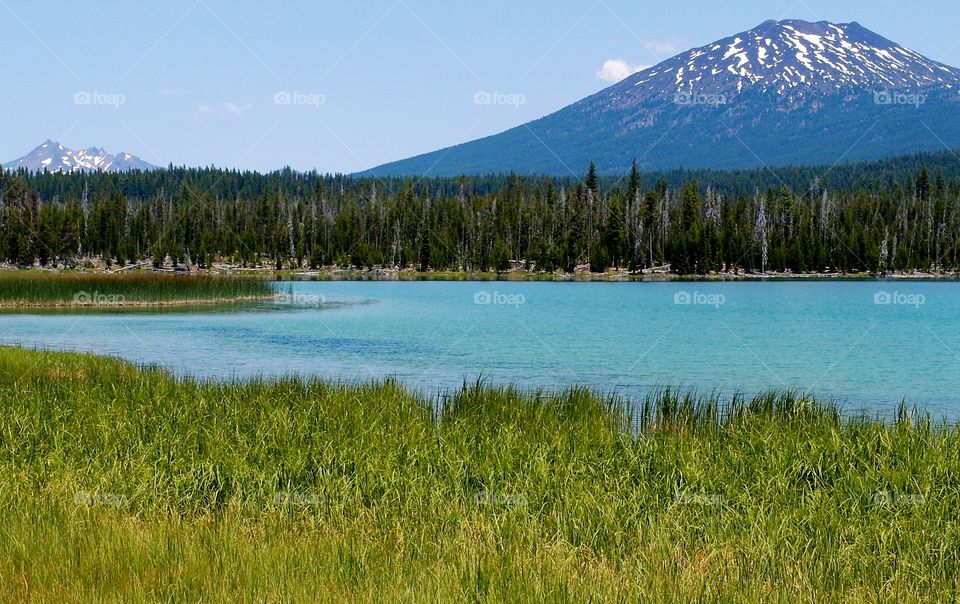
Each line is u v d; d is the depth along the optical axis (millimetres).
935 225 160875
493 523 12180
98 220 171125
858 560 11242
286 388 22672
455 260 161500
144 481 13719
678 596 9750
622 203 157375
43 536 11055
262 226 179000
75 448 15859
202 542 11117
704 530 12234
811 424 19125
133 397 21156
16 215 153750
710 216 156250
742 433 17906
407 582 9906
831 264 151125
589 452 15898
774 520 12445
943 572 10938
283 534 11609
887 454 16172
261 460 15023
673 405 21766
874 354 45469
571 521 12336
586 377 36656
